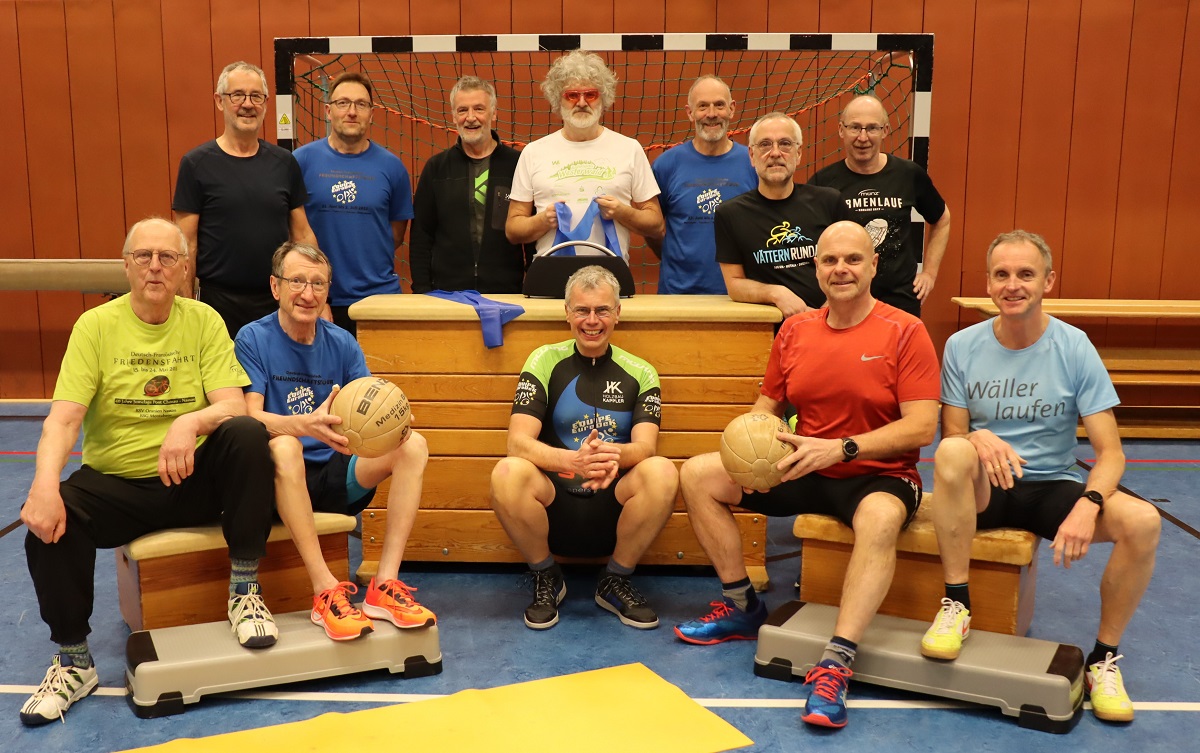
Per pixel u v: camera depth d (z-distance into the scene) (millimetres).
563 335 3627
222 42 6598
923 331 2982
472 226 4605
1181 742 2531
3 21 6645
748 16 6441
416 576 3775
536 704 2674
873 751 2465
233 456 2789
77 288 6082
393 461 3059
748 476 2914
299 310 3076
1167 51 6426
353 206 4441
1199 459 5625
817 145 6598
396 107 6621
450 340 3650
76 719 2621
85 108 6703
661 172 4574
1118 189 6566
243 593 2828
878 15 6430
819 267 2990
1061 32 6426
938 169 6582
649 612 3291
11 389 7016
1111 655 2746
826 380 3039
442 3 6484
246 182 4008
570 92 4156
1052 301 6402
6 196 6805
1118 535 2688
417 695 2756
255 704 2697
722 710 2678
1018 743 2516
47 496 2604
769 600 3588
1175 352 6379
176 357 2951
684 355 3633
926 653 2699
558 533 3438
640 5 6441
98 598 3570
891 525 2756
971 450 2725
